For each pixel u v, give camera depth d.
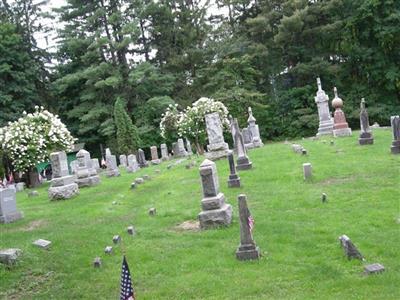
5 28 50.56
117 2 53.66
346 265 9.97
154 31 55.66
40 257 12.25
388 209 13.43
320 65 50.16
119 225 15.25
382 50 49.75
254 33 53.44
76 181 25.83
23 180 34.41
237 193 17.89
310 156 23.62
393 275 9.12
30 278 11.14
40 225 16.31
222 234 13.05
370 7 48.47
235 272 10.30
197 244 12.47
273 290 9.19
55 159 22.27
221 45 53.69
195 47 55.44
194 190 19.73
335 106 32.25
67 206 19.70
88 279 10.87
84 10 52.25
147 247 12.65
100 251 12.59
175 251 12.12
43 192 26.45
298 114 51.84
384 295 8.28
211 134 27.42
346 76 53.28
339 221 12.95
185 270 10.84
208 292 9.49
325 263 10.20
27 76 51.25
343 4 51.47
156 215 16.27
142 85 52.66
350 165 19.95
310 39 53.38
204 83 53.94
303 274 9.78
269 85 56.41
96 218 16.75
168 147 51.22
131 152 44.72
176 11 55.88
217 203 13.91
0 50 49.00
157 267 11.14
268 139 52.91
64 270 11.47
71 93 55.16
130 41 51.09
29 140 30.89
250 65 53.53
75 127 53.72
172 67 55.97
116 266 11.52
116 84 49.59
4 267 11.47
